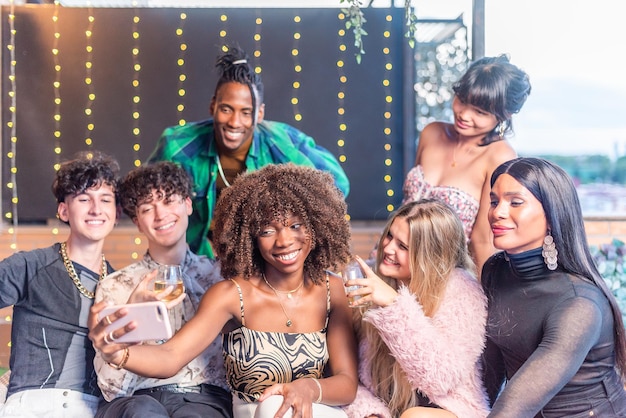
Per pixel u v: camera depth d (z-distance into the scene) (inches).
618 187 241.6
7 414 92.8
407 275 93.2
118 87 204.4
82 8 203.0
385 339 86.2
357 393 90.9
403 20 199.6
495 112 121.4
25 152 205.0
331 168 154.2
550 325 79.6
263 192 85.7
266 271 89.7
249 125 138.9
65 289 97.2
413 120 201.3
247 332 87.1
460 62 194.9
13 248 195.2
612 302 82.4
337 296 92.9
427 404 91.2
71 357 96.3
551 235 83.0
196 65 203.6
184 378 94.9
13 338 97.8
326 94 202.8
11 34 203.3
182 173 101.7
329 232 88.1
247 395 87.3
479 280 93.7
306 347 87.8
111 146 205.0
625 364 83.7
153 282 77.7
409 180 135.0
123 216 207.5
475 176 126.6
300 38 202.2
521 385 76.4
